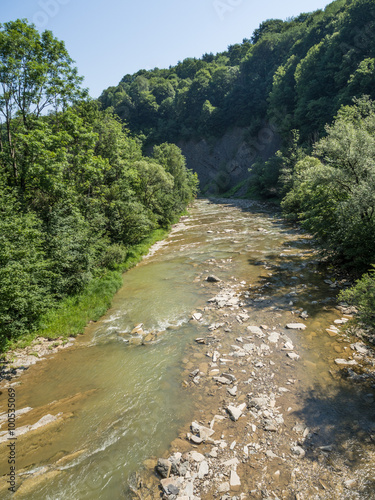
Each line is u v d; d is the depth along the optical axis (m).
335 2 72.00
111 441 6.30
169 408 7.21
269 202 55.59
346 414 6.44
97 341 11.03
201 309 12.91
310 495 4.79
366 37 51.88
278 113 73.81
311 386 7.46
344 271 15.23
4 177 15.30
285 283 14.95
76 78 19.84
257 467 5.41
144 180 31.69
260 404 6.98
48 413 7.30
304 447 5.73
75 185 20.78
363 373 7.71
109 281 16.48
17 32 16.11
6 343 10.15
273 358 8.81
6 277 10.16
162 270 19.52
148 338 10.87
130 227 24.33
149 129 113.31
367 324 7.92
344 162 14.62
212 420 6.66
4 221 12.04
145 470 5.56
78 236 15.94
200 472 5.37
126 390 8.05
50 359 10.01
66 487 5.30
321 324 10.50
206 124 102.94
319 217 16.41
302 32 86.19
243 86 96.44
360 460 5.32
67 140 19.14
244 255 21.11
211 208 58.69
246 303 13.02
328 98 55.66
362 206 12.92
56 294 13.73
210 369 8.61
